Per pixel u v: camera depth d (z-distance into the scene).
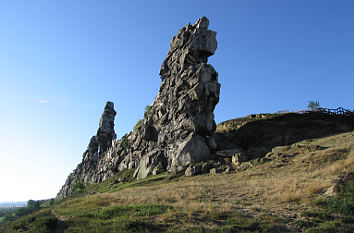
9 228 16.25
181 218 14.79
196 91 48.44
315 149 33.94
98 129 109.94
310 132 46.19
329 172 23.11
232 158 40.16
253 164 34.72
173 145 48.53
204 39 54.56
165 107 56.75
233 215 15.07
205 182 30.28
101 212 17.27
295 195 17.86
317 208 15.33
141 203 20.28
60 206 23.48
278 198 18.36
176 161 43.88
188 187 27.23
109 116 111.00
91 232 13.60
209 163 39.88
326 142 37.12
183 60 55.53
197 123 47.53
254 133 53.47
